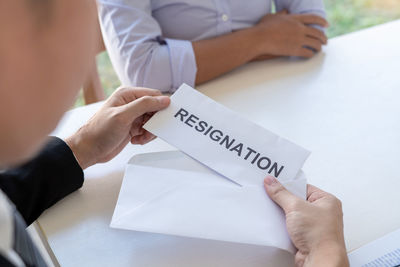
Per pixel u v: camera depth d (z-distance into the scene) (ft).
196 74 3.62
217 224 2.49
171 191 2.62
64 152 2.74
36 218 2.65
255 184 2.64
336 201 2.53
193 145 2.77
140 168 2.72
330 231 2.39
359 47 3.87
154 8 3.97
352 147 2.98
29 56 1.36
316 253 2.33
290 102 3.36
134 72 3.70
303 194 2.61
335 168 2.86
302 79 3.59
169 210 2.55
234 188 2.63
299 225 2.41
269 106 3.34
